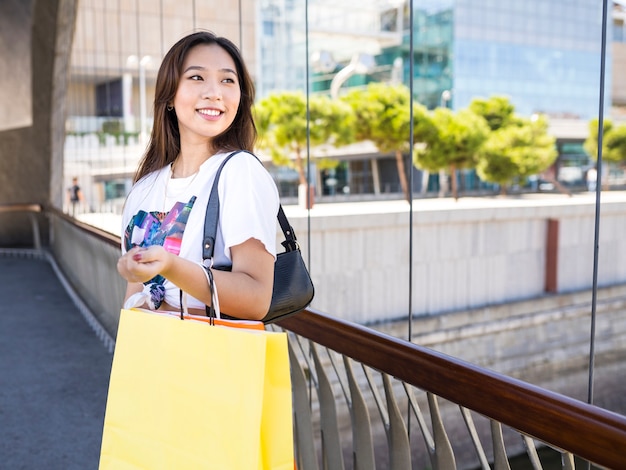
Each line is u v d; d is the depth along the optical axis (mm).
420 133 19891
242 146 1221
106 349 4434
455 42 31891
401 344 1274
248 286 1011
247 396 897
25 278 7645
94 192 11578
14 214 10078
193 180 1122
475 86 32812
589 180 25141
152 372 1011
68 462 2688
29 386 3660
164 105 1198
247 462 895
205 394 945
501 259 12320
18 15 8438
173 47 1176
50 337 4781
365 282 10016
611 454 835
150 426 1013
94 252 5293
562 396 933
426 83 31844
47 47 8555
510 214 12266
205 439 944
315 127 18188
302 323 1618
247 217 1039
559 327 13102
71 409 3299
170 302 1143
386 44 30391
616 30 36156
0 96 8961
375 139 20250
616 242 14359
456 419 9352
